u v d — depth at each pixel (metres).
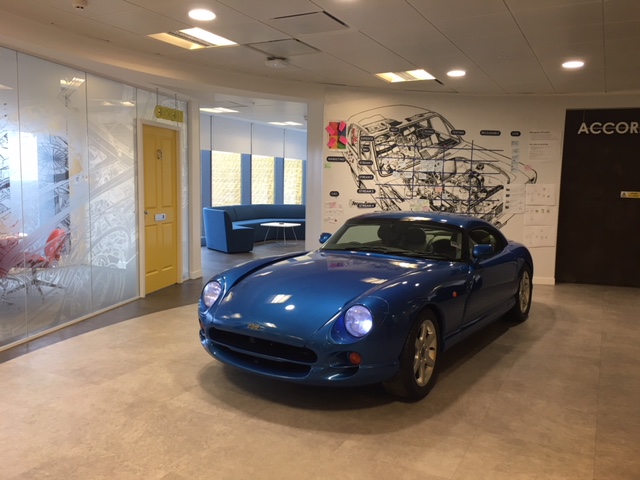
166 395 3.10
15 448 2.46
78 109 4.83
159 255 6.36
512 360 3.93
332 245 4.26
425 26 4.14
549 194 7.15
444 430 2.73
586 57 5.01
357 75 6.11
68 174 4.71
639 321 5.22
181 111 6.66
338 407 2.98
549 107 7.04
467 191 7.21
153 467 2.30
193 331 4.51
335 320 2.75
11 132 4.07
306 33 4.41
